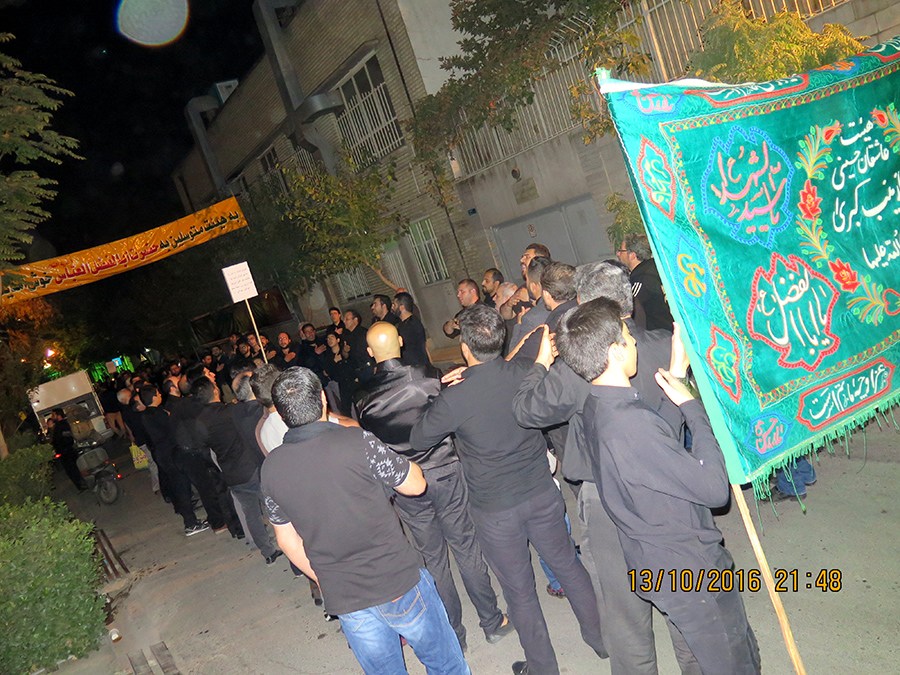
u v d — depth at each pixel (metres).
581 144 11.66
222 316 25.11
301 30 18.70
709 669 2.84
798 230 3.24
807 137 3.32
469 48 13.42
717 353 2.90
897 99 3.62
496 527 3.77
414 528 4.48
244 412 6.18
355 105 18.19
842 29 6.86
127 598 7.62
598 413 2.79
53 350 31.80
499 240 14.55
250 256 20.50
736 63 6.83
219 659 5.64
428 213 16.31
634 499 2.74
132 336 32.06
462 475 4.40
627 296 3.55
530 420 3.40
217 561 7.96
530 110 12.39
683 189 2.95
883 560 4.25
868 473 5.18
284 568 7.13
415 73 15.20
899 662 3.47
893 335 3.41
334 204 14.88
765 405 3.01
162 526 10.30
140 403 11.33
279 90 20.27
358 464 3.14
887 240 3.48
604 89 2.85
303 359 13.40
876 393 3.34
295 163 22.38
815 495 5.14
